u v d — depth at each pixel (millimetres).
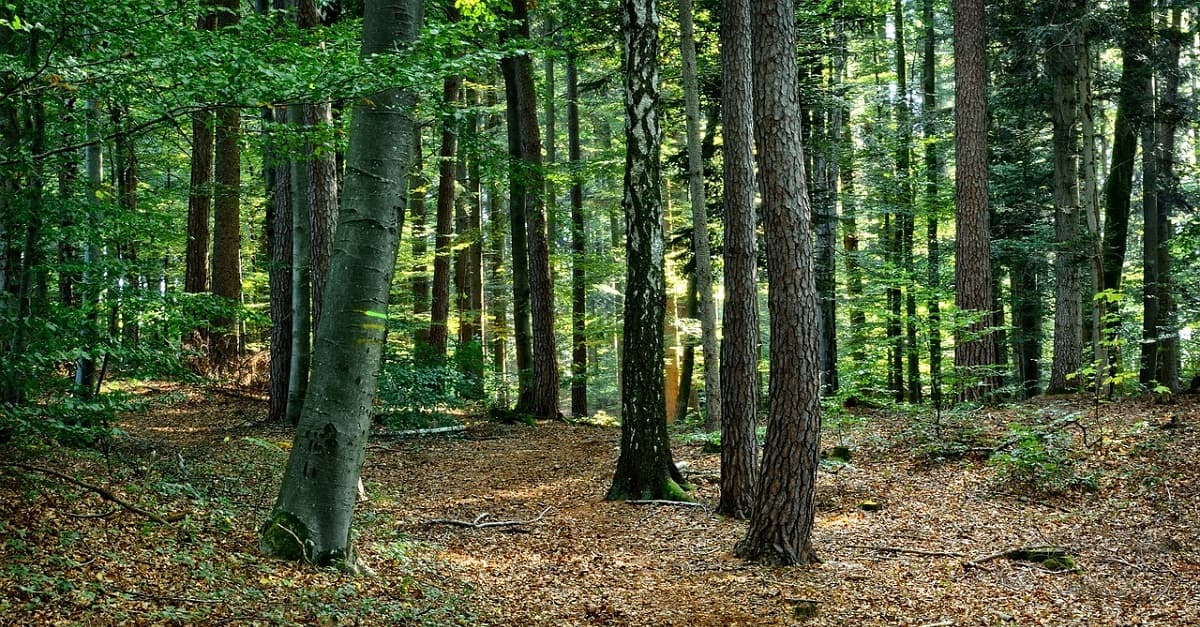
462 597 6496
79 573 5129
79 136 7188
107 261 7633
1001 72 19969
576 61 18656
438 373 15562
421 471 12586
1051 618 6516
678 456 13336
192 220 17922
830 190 20844
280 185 14602
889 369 21203
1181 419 11828
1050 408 13781
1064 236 16969
